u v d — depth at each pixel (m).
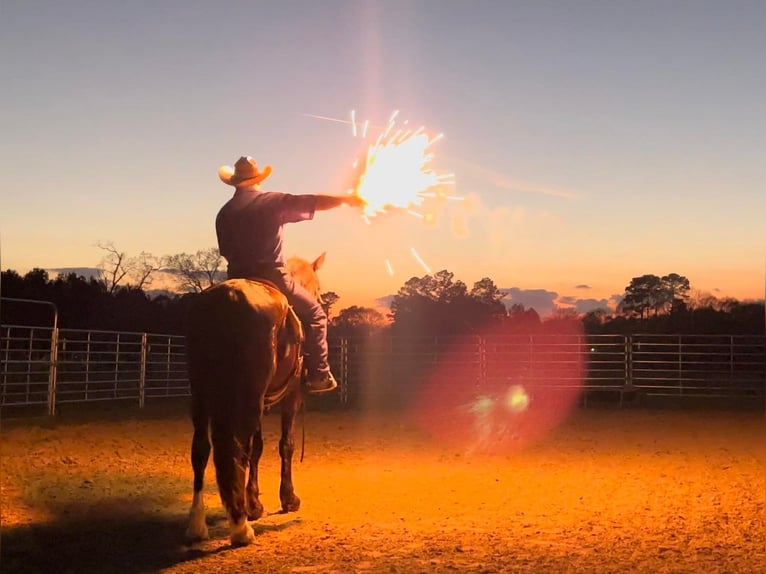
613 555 6.08
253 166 7.09
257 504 7.28
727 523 7.26
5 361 16.89
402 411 20.41
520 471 10.70
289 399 7.71
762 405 22.34
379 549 6.27
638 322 46.44
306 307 7.33
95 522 7.34
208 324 6.05
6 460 11.09
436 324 57.00
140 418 17.78
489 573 5.60
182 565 5.81
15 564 5.85
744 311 41.97
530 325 56.44
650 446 13.45
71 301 44.25
